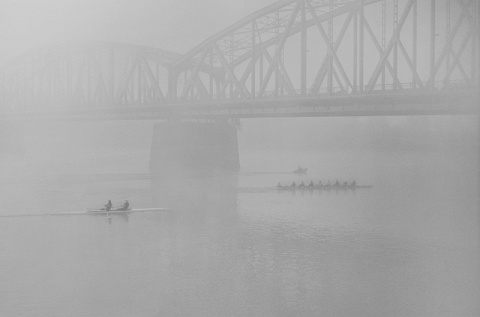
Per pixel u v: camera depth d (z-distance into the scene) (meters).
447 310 43.41
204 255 58.41
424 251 60.00
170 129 150.12
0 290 47.66
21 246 62.03
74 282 49.72
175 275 51.75
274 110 120.00
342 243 63.50
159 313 43.19
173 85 158.75
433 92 93.00
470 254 58.53
